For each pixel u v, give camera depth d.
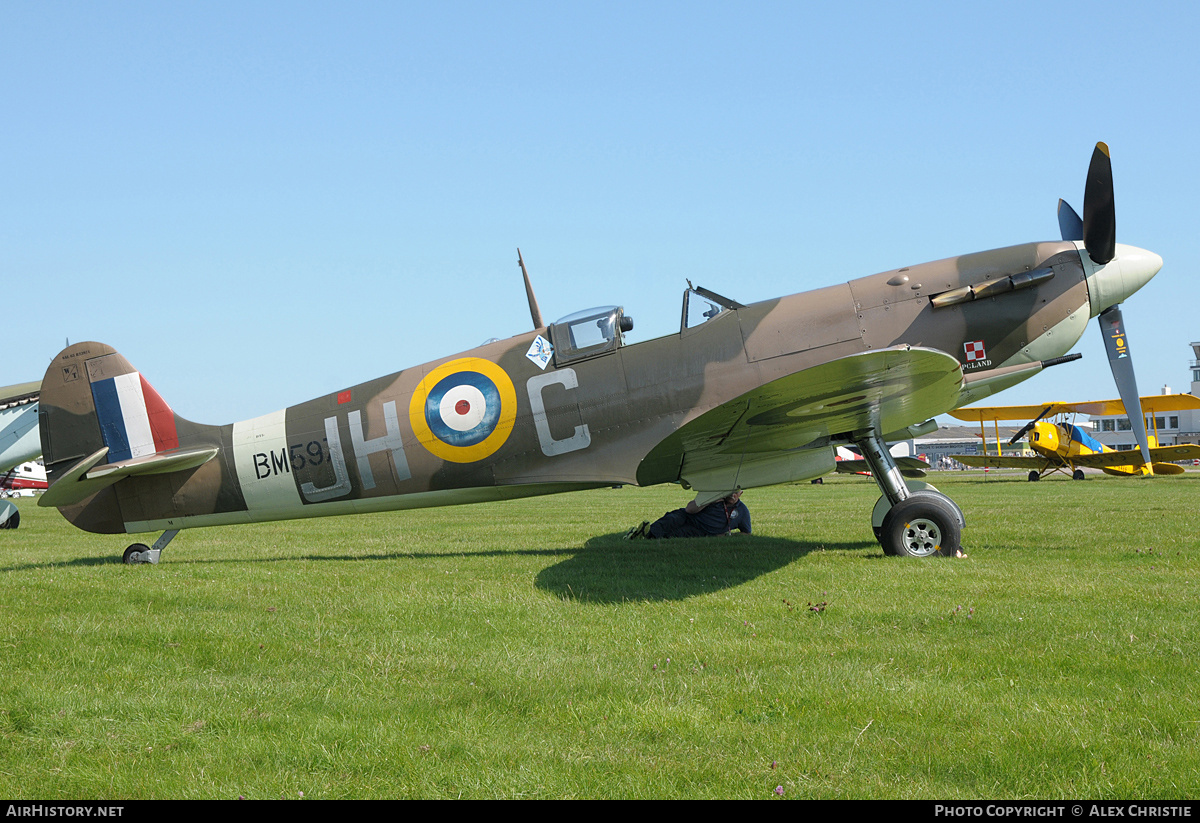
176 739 3.58
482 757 3.33
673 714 3.71
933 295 8.59
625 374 8.71
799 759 3.23
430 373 9.22
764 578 7.24
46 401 9.84
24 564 9.52
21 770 3.30
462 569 8.37
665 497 25.23
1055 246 8.80
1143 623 5.21
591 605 6.25
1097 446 31.86
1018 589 6.42
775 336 8.55
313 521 15.89
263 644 5.17
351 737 3.54
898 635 5.09
